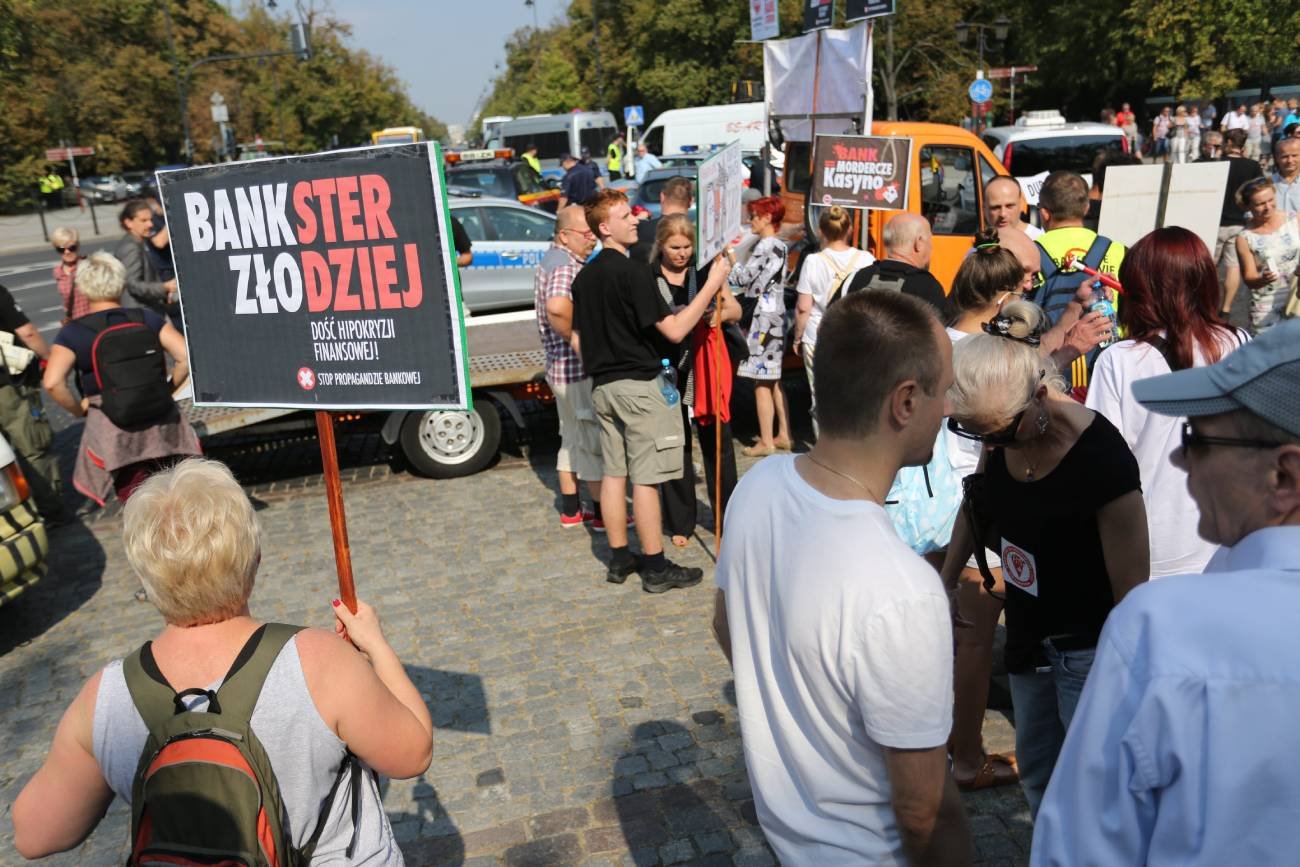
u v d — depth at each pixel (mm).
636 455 4996
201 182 2520
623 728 4004
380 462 7812
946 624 1604
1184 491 2945
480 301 10695
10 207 43562
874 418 1708
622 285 4773
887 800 1716
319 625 5105
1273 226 6594
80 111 51031
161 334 5266
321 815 1836
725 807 3490
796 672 1715
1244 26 25969
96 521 6914
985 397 2355
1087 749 1237
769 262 6816
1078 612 2498
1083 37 30203
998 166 8836
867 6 8414
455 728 4082
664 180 18312
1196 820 1143
